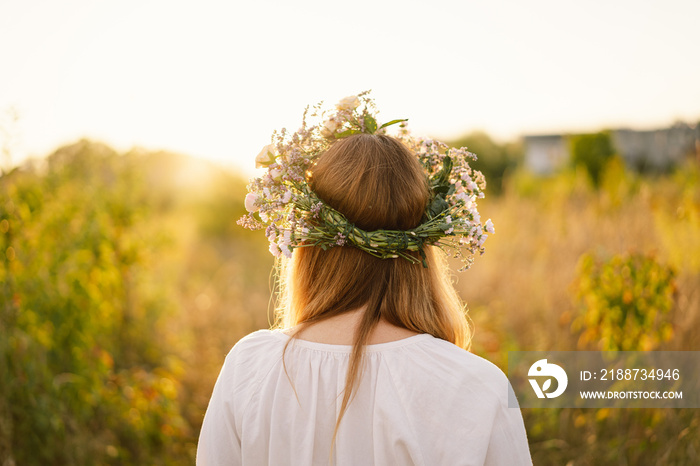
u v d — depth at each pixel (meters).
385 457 0.96
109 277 3.67
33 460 2.64
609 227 4.43
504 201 6.58
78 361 3.00
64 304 3.00
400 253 1.10
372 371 1.02
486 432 0.95
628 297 3.02
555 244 4.75
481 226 1.18
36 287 2.87
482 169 12.59
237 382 1.08
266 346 1.12
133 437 3.09
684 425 2.75
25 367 2.66
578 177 6.16
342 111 1.28
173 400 3.48
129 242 4.11
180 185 7.90
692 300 3.26
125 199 4.26
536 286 4.43
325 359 1.05
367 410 1.00
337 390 1.02
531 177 9.25
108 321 3.67
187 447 3.30
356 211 1.07
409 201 1.08
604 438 3.02
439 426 0.96
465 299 5.05
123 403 3.03
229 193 9.67
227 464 1.05
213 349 4.41
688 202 3.84
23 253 2.91
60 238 3.43
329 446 1.00
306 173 1.20
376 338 1.05
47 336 2.93
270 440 1.01
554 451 2.97
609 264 3.14
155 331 4.38
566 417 3.09
